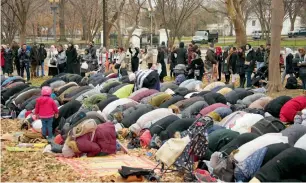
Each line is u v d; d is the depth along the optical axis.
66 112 12.91
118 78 19.33
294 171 7.55
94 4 45.38
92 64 26.64
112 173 9.20
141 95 15.02
